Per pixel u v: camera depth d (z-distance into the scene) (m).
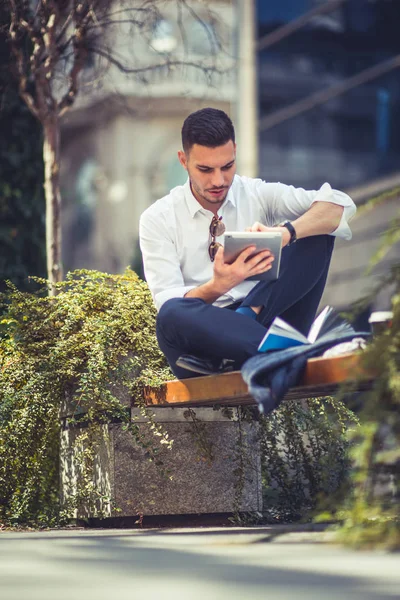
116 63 5.01
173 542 2.45
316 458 3.63
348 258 14.04
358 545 2.06
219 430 3.55
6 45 5.25
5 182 5.45
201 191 3.16
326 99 16.16
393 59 15.27
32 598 1.46
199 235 3.32
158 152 24.06
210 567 1.82
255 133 15.82
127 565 1.88
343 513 2.19
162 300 3.07
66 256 25.20
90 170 24.73
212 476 3.53
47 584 1.62
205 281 3.34
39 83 4.82
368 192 14.65
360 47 15.76
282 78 16.36
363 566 1.76
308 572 1.70
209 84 5.36
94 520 3.50
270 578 1.63
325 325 3.07
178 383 3.14
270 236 2.83
